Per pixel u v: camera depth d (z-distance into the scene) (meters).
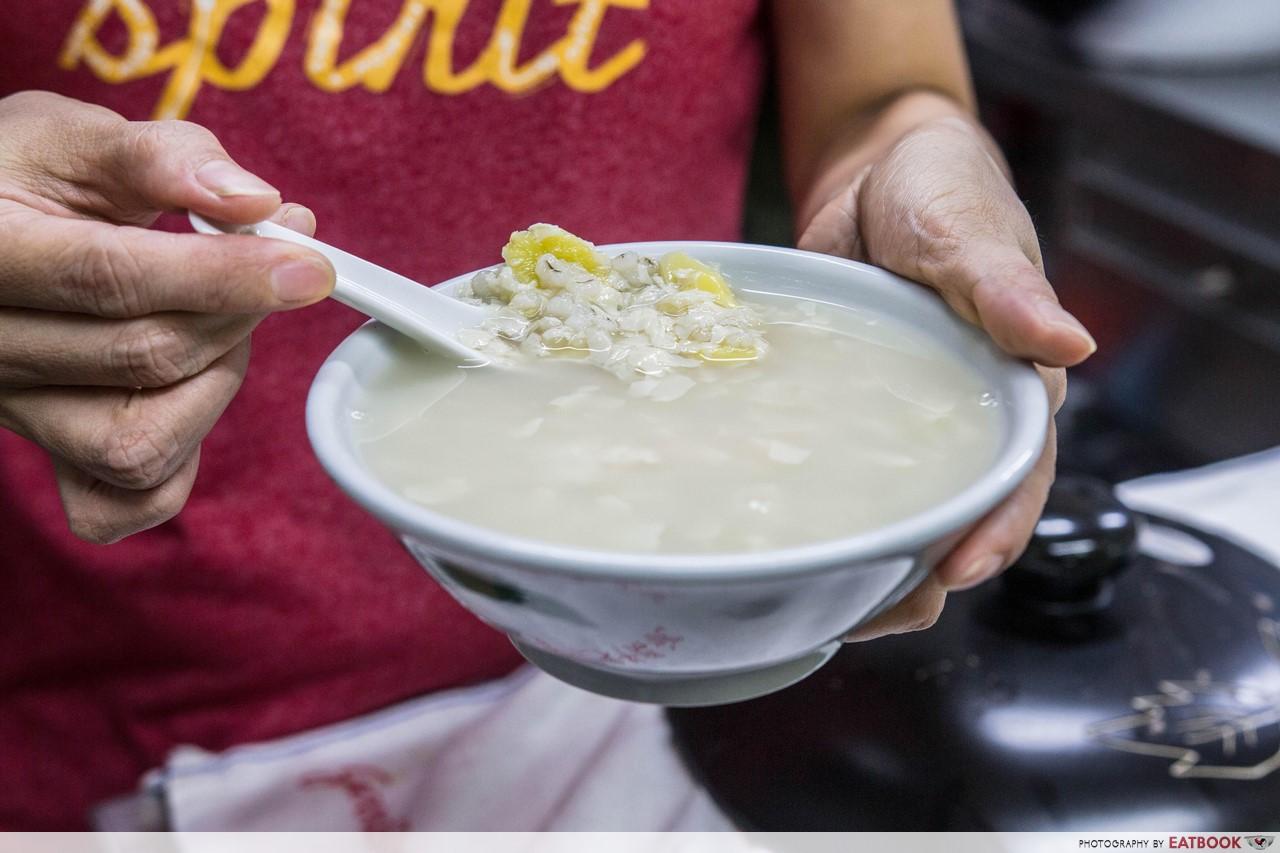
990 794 0.94
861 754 0.99
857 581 0.63
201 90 1.22
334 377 0.80
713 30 1.39
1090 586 1.05
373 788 1.27
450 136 1.32
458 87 1.29
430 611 1.49
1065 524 1.04
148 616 1.41
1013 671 1.02
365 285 0.85
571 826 1.09
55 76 1.20
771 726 1.04
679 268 0.94
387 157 1.30
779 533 0.69
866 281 0.94
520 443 0.78
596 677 0.77
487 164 1.35
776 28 1.50
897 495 0.72
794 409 0.81
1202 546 1.18
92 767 1.52
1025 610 1.07
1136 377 2.43
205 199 0.78
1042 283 0.81
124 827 1.32
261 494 1.39
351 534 1.44
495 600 0.68
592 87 1.34
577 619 0.66
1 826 1.53
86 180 0.86
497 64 1.30
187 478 0.96
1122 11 2.27
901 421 0.79
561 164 1.37
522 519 0.70
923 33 1.43
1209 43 2.21
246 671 1.46
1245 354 2.18
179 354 0.83
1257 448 2.23
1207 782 0.93
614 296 0.91
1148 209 2.25
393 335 0.87
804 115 1.48
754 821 0.98
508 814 1.16
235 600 1.42
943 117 1.20
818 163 1.43
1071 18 2.31
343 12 1.23
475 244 1.39
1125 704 0.99
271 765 1.33
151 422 0.86
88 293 0.79
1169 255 2.25
